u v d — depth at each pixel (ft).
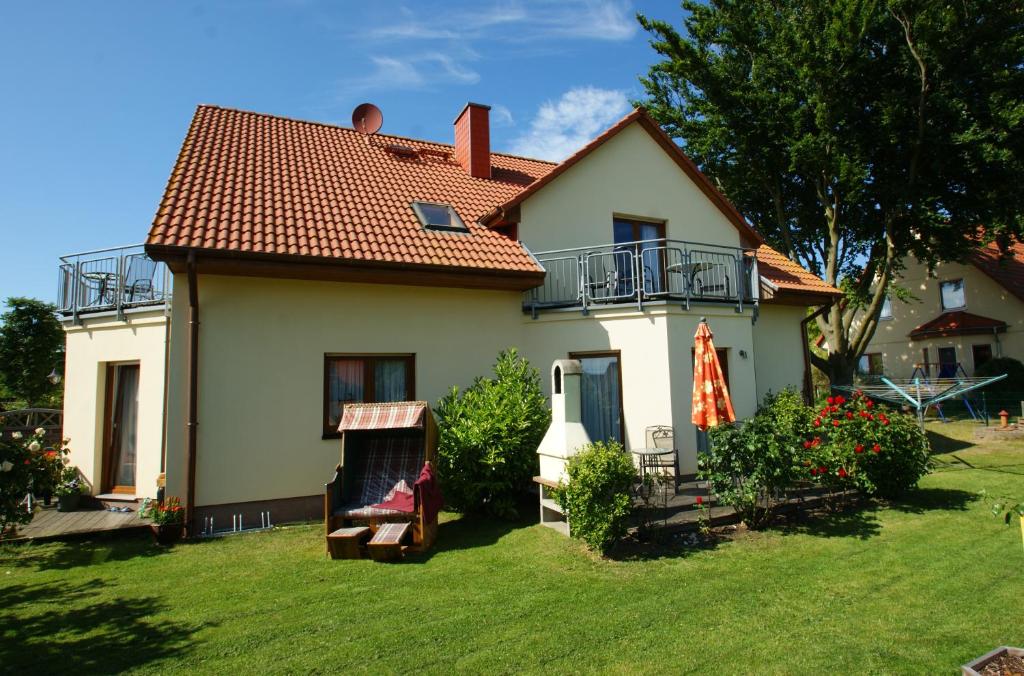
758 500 25.73
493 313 35.37
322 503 29.89
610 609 17.21
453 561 21.95
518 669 13.91
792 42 62.39
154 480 30.35
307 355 30.19
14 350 83.97
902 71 61.11
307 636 15.76
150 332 31.27
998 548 22.31
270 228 29.68
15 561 22.82
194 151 36.32
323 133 46.09
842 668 13.79
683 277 36.24
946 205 64.08
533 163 54.85
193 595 18.88
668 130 76.13
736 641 15.17
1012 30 57.77
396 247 31.68
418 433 27.94
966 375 88.79
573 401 26.14
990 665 12.80
